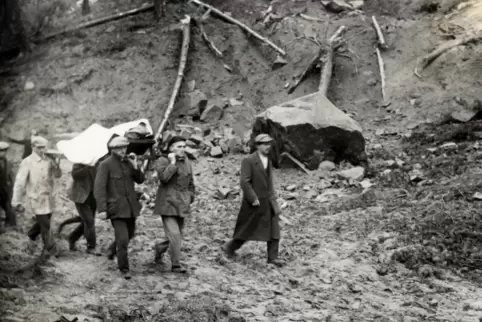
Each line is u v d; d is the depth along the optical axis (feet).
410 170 48.11
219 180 50.93
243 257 32.07
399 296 28.02
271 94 68.85
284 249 33.60
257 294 26.14
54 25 74.08
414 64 69.41
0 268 25.25
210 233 37.37
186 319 21.57
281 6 79.92
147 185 49.24
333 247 34.47
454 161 47.34
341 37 70.69
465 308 26.58
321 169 51.01
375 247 34.01
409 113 63.57
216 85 69.31
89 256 29.17
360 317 24.40
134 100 65.51
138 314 21.57
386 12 78.02
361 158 51.34
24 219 34.99
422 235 35.04
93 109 63.67
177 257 27.22
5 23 70.18
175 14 77.41
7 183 33.91
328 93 68.39
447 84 65.36
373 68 70.49
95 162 28.40
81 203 29.19
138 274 26.58
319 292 27.53
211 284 26.71
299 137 51.26
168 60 70.44
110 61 69.10
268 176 30.37
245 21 77.77
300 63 71.10
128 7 78.89
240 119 64.69
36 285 23.97
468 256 33.12
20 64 67.72
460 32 70.23
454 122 59.57
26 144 37.11
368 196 43.39
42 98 62.75
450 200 39.81
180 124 63.05
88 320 20.57
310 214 42.01
